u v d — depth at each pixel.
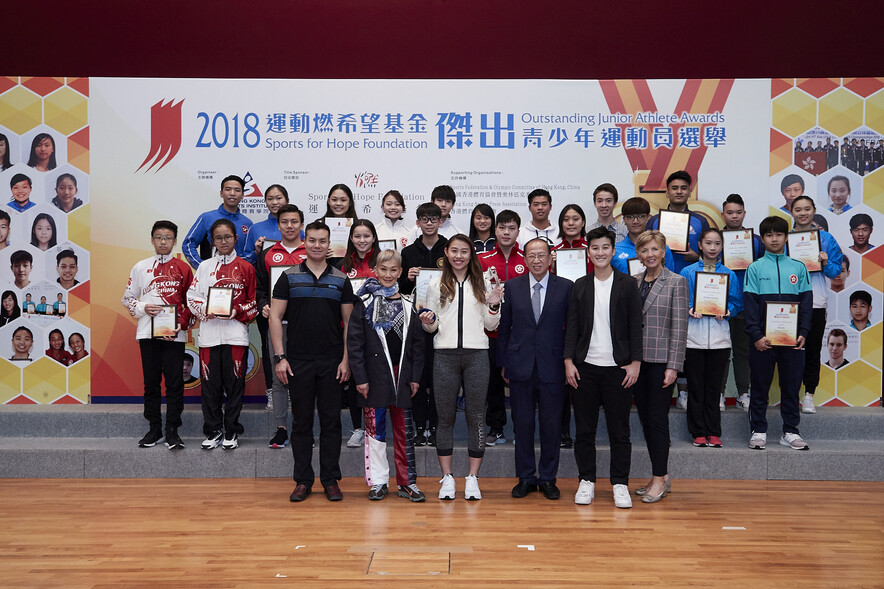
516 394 4.22
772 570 3.16
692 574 3.11
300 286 4.16
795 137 5.52
